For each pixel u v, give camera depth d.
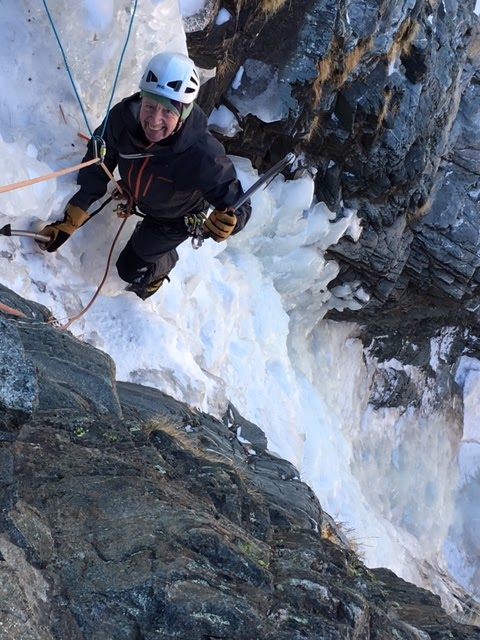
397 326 12.14
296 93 7.46
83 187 4.86
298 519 4.59
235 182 4.47
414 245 10.02
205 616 2.65
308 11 7.12
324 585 3.16
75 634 2.47
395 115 8.20
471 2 8.94
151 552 2.82
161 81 3.99
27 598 2.38
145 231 5.06
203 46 6.65
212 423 5.79
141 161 4.40
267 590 3.02
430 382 13.67
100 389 4.09
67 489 3.03
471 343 13.78
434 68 8.34
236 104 7.45
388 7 7.47
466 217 9.84
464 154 9.64
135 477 3.26
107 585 2.63
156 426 4.25
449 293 10.50
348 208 9.05
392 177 8.78
